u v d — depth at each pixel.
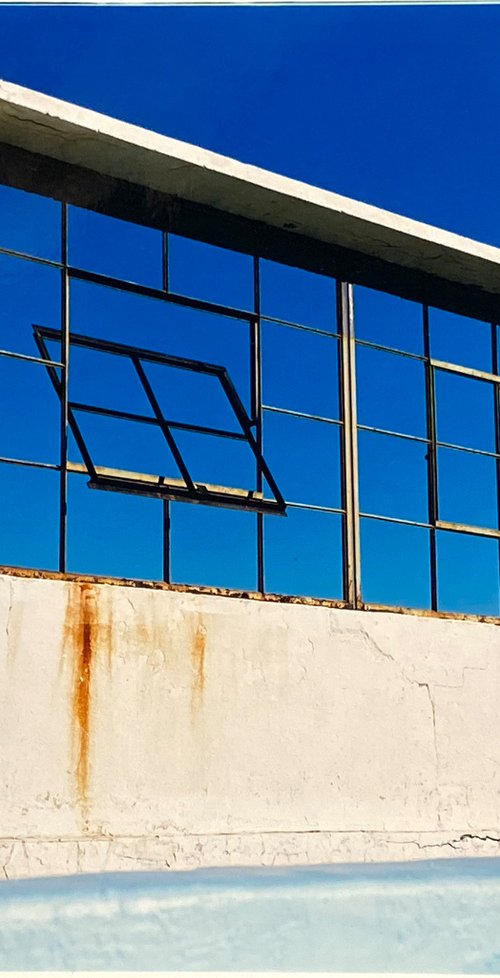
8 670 6.25
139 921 6.14
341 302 8.21
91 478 6.92
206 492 7.38
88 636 6.54
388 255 8.45
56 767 6.29
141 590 6.77
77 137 6.89
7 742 6.18
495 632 8.24
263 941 6.43
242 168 7.42
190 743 6.75
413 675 7.74
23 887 5.93
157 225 7.51
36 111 6.62
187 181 7.41
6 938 5.77
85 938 5.96
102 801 6.39
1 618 6.29
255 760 6.96
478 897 7.20
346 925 6.71
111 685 6.55
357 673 7.50
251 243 7.91
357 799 7.30
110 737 6.49
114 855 6.34
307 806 7.09
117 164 7.18
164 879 6.33
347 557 7.75
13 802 6.13
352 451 7.99
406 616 7.82
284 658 7.21
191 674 6.84
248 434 7.74
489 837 7.79
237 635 7.05
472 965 6.98
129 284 7.33
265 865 6.82
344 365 8.12
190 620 6.90
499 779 7.97
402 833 7.41
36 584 6.43
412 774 7.57
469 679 8.01
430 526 8.34
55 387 7.10
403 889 6.99
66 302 7.06
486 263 8.62
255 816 6.89
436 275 8.80
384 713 7.55
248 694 7.02
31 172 7.00
